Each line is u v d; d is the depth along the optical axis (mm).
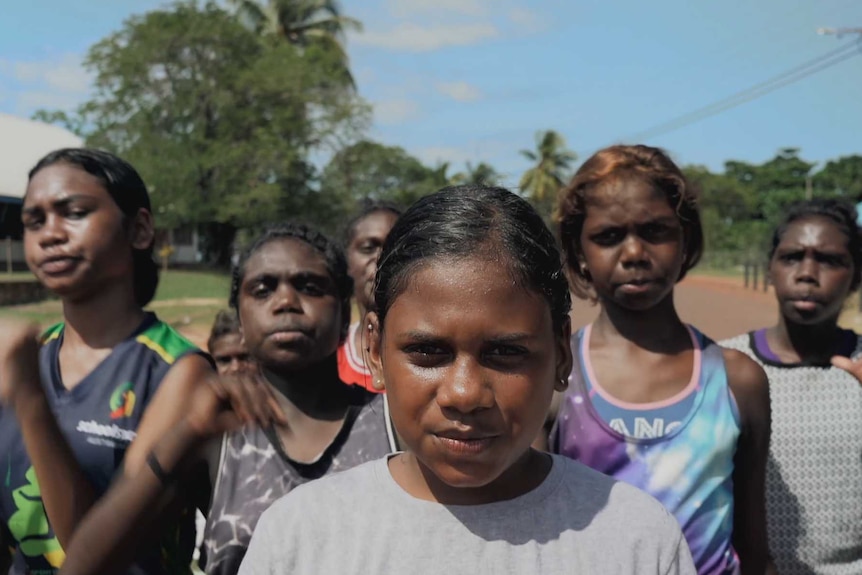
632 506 1694
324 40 44750
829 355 3121
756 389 2436
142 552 2000
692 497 2314
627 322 2523
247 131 36875
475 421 1509
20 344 2014
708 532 2307
